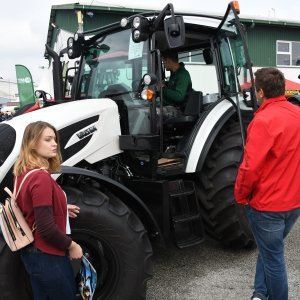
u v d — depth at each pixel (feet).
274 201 8.52
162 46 13.43
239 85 12.73
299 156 8.62
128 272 9.77
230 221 13.24
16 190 7.45
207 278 12.27
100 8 46.88
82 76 14.39
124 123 12.29
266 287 9.52
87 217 9.33
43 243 7.45
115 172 12.08
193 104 14.01
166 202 11.61
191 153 12.48
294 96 26.89
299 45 60.54
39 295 7.83
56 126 10.51
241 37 12.10
